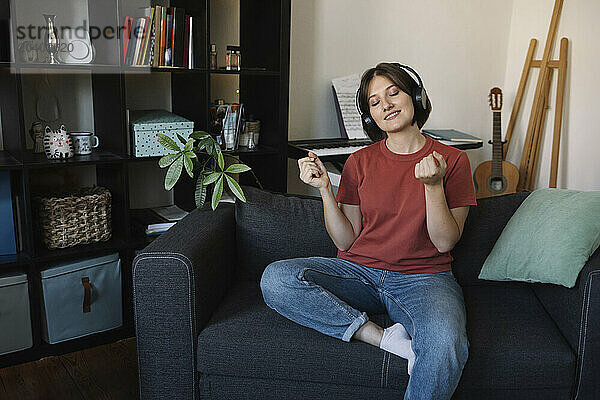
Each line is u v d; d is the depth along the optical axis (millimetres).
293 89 3010
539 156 3727
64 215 2254
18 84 2031
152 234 2461
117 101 2264
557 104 3494
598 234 1716
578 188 3512
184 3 2502
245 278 2057
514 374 1579
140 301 1643
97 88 2475
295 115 3051
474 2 3596
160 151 2377
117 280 2363
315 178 1793
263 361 1615
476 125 3824
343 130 3082
